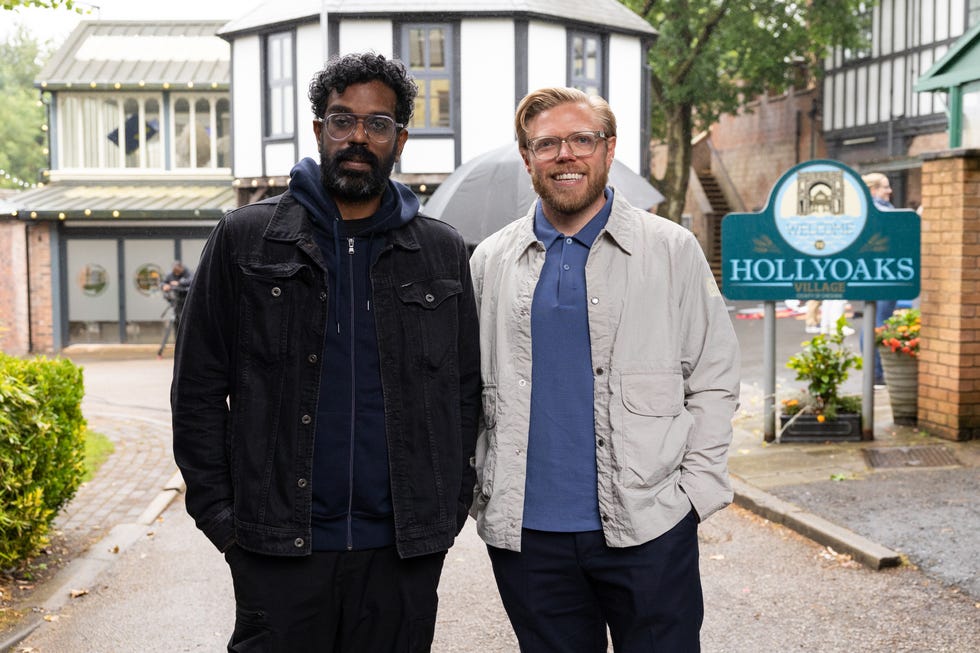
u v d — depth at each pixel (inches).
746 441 323.9
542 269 119.1
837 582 198.2
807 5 1045.2
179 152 929.5
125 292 864.3
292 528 103.2
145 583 210.4
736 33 1025.5
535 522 115.6
